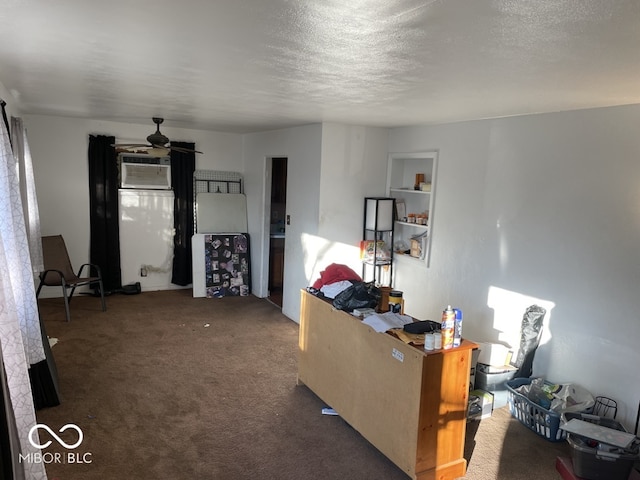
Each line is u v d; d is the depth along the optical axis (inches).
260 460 112.2
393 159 210.4
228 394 143.6
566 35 66.2
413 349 102.2
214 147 261.4
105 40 79.4
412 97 123.2
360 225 210.5
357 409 121.3
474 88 107.4
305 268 207.9
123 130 239.1
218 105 154.8
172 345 179.8
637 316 120.3
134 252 248.8
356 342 121.2
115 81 118.7
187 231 255.4
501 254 157.9
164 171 249.8
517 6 55.8
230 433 122.9
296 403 140.0
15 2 61.3
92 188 233.3
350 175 204.2
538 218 144.9
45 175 225.8
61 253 214.1
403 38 71.1
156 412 131.5
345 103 138.1
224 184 266.1
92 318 206.1
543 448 122.5
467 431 129.9
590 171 129.7
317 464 111.7
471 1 55.0
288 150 220.5
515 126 150.8
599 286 128.7
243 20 66.2
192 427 124.8
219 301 243.3
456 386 106.0
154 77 111.1
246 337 192.2
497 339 160.4
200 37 75.7
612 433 106.7
